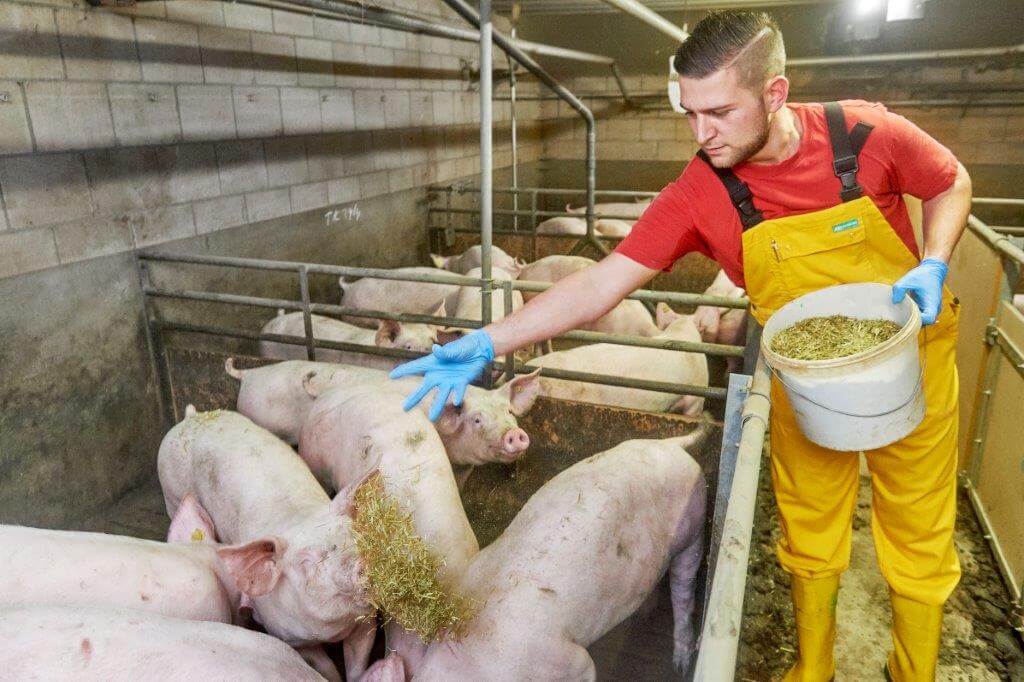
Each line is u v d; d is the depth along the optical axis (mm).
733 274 1538
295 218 4367
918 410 1311
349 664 1896
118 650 1420
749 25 1182
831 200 1355
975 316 2770
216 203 3680
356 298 4473
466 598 1742
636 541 1935
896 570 1618
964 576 2320
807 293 1390
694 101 1228
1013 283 2490
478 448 2504
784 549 1707
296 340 3154
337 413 2520
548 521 1862
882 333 1309
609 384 2734
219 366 3232
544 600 1692
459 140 6648
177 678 1430
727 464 1614
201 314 3611
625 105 8828
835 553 1643
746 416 1215
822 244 1374
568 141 9156
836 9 7094
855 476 1608
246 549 1644
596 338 2707
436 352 1526
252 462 2355
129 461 3250
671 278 5520
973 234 2883
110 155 3014
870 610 2178
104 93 2961
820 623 1704
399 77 5492
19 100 2609
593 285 1535
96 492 3094
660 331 4293
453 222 6652
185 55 3385
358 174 5062
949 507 1568
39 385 2797
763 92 1211
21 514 2775
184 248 3480
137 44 3104
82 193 2900
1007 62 7320
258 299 3123
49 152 2742
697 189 1431
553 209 9430
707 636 747
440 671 1627
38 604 1570
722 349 2562
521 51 4559
